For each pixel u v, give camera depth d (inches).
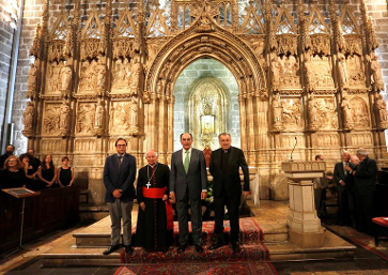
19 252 201.2
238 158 170.7
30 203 229.9
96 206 319.9
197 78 525.7
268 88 363.3
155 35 397.4
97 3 430.6
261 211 265.3
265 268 160.7
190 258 169.3
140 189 171.5
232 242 166.4
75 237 190.7
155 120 371.6
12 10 416.5
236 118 513.7
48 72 377.7
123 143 175.0
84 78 376.8
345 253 175.3
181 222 168.1
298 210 189.8
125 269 162.1
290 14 404.2
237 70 387.5
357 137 354.0
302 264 167.2
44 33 379.9
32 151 305.7
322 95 362.9
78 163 358.9
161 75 380.8
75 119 367.9
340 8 418.0
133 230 195.5
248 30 379.9
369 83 362.9
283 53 371.2
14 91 408.2
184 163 171.5
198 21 380.2
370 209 231.9
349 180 253.3
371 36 365.4
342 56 363.3
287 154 350.3
